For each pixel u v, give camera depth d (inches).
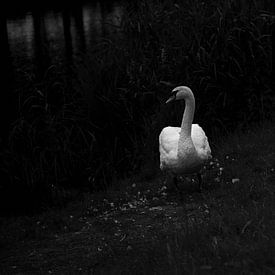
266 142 365.1
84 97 430.9
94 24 960.3
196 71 416.8
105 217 315.3
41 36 906.1
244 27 430.3
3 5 1187.9
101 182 402.0
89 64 454.3
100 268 227.9
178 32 442.3
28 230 322.0
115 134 426.9
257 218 211.3
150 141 406.3
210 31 434.9
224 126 415.2
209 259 180.5
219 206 258.4
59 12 1139.3
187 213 281.3
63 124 423.8
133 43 469.1
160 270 186.5
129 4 511.2
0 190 403.2
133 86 434.3
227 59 422.6
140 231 274.1
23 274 255.9
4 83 605.6
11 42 878.4
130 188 361.7
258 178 300.5
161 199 322.0
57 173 412.8
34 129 414.9
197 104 421.1
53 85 454.0
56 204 380.8
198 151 309.7
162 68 438.6
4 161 414.3
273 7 462.6
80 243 282.7
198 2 460.8
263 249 173.6
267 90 423.8
